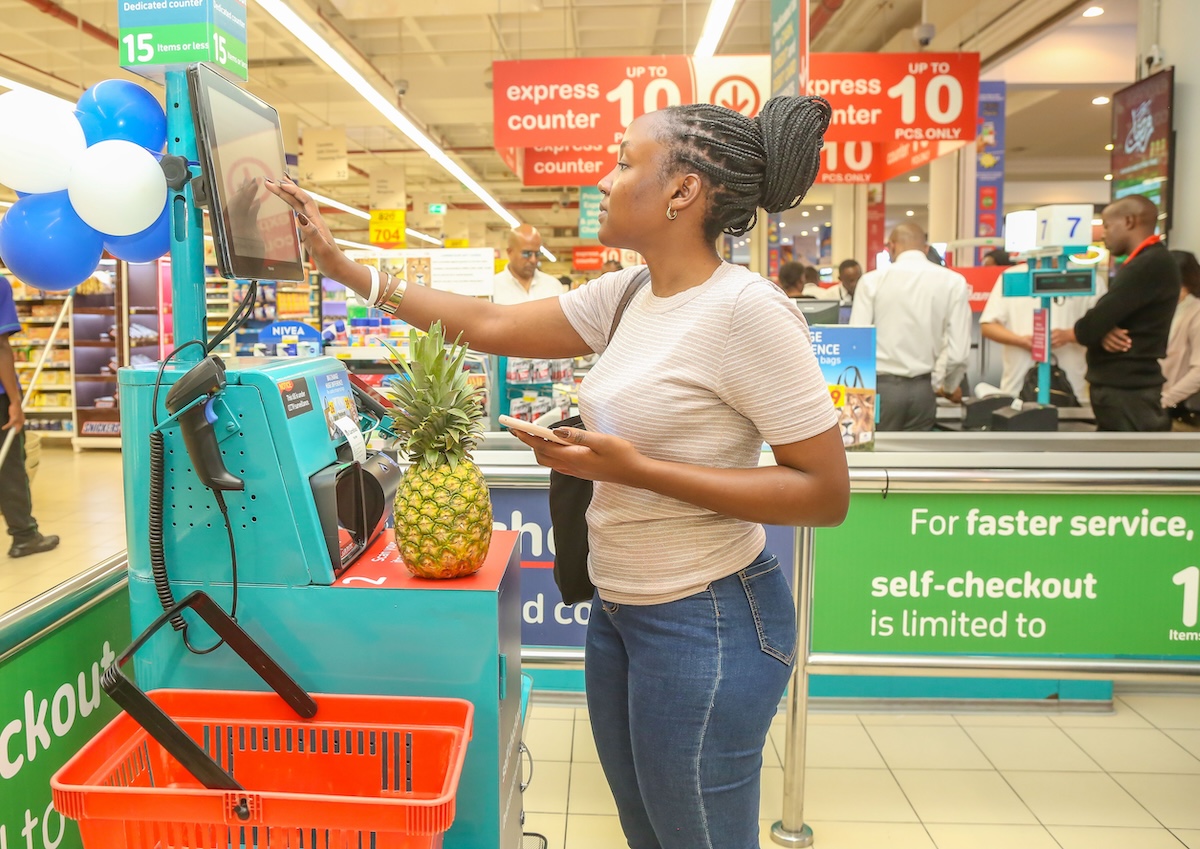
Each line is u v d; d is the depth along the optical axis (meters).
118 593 1.52
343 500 1.36
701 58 5.81
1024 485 2.26
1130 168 6.05
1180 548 2.31
